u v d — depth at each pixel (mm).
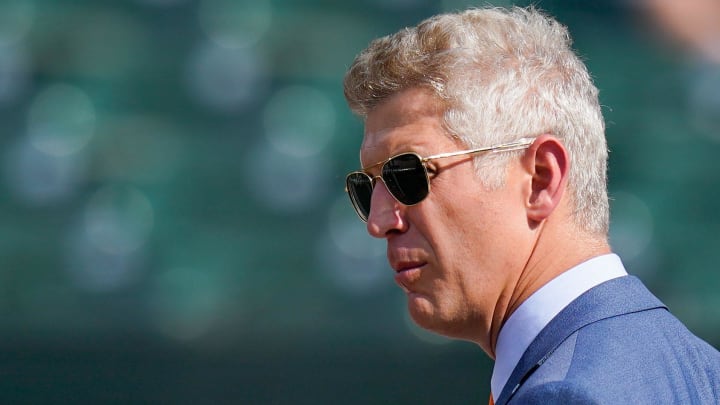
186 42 25875
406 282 5887
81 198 24141
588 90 6000
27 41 25016
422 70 5793
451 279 5734
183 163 24797
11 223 23547
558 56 5949
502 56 5789
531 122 5680
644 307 5344
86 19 25547
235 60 25641
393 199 5895
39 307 22703
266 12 26016
